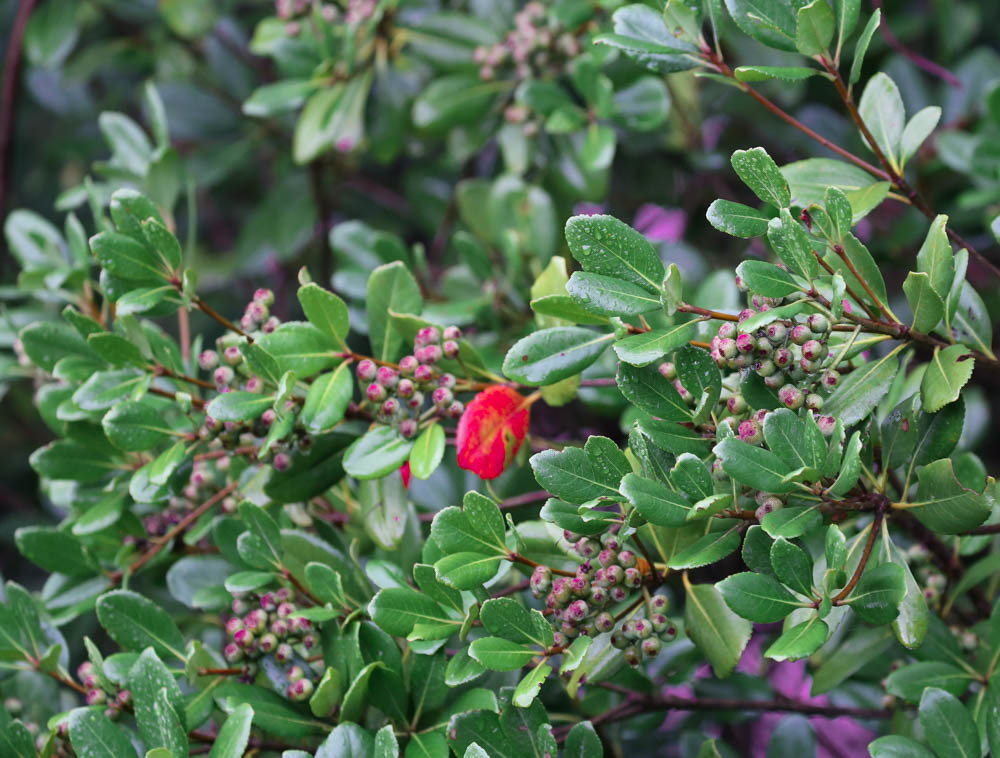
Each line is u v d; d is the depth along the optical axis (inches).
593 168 56.0
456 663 47.4
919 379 51.7
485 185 57.4
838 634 52.4
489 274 55.5
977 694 49.5
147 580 56.4
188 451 49.7
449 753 47.9
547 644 46.8
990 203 59.8
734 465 45.1
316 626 49.1
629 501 45.5
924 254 46.8
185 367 52.2
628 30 48.4
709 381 46.6
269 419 48.7
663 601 47.2
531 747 47.3
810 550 50.6
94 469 52.2
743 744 60.5
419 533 50.8
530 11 57.9
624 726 53.5
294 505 51.2
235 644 48.9
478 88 58.4
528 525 49.5
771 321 45.4
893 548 46.8
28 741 48.8
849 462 45.0
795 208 46.8
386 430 48.8
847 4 47.4
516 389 50.1
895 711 51.2
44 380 55.1
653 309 46.1
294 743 49.4
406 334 49.4
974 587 51.6
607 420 59.2
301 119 58.9
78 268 54.1
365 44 59.2
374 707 48.8
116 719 49.3
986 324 48.1
